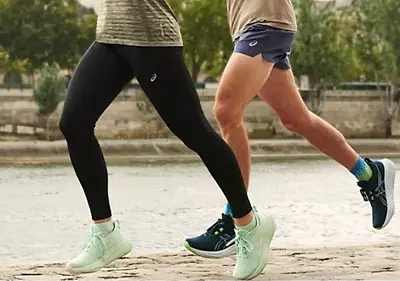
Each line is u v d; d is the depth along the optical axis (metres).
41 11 42.44
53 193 16.58
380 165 4.68
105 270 4.84
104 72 3.79
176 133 3.82
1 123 40.84
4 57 41.66
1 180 20.77
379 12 42.91
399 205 12.06
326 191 15.91
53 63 40.50
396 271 4.67
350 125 43.66
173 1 42.59
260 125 41.25
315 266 4.88
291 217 11.12
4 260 7.79
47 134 40.12
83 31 43.12
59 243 9.23
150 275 4.60
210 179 20.25
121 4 3.75
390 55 43.09
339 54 42.47
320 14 42.22
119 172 23.41
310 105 43.00
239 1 4.15
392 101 43.88
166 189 17.02
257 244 4.02
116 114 40.97
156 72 3.72
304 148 37.03
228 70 4.06
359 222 10.42
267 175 21.08
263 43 4.03
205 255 4.32
